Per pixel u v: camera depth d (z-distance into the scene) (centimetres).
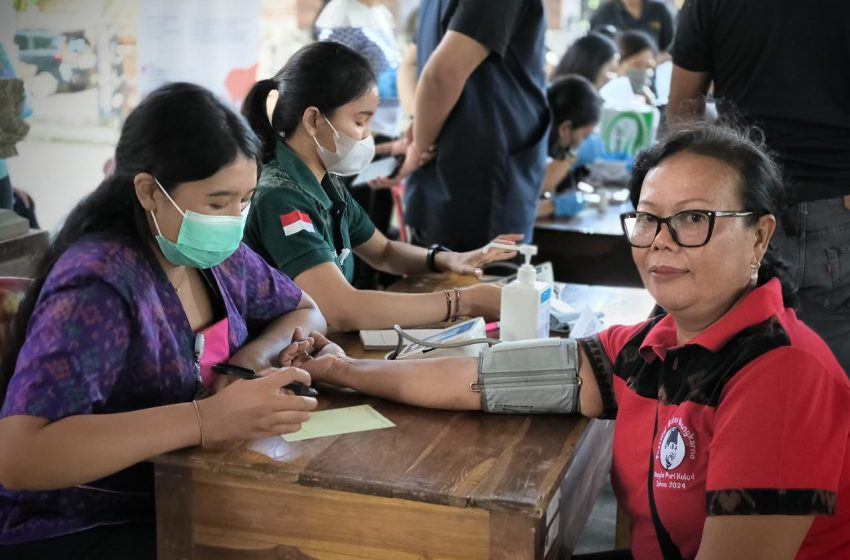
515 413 158
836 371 126
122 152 145
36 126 425
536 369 156
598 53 375
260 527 139
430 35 292
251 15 414
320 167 220
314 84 208
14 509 151
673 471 133
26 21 412
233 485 139
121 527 154
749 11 239
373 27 380
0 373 152
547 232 326
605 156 377
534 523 126
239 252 179
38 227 427
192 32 416
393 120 388
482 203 282
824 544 129
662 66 393
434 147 285
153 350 147
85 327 135
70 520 152
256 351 170
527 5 278
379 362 167
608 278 324
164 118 140
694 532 132
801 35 234
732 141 134
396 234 395
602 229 324
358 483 131
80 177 431
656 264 133
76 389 133
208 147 140
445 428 151
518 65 281
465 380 158
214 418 139
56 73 419
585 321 196
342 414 156
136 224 148
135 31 415
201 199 143
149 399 150
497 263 252
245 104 215
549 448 144
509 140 281
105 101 423
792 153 242
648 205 134
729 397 126
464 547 131
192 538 143
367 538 135
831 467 120
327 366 168
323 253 205
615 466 148
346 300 200
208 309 171
